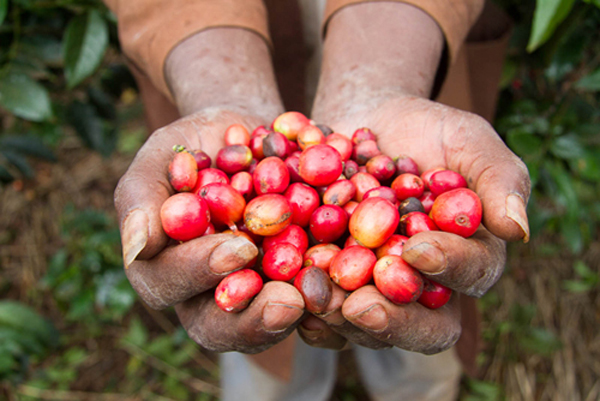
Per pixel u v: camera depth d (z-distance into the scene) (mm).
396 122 268
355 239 238
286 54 339
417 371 388
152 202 219
